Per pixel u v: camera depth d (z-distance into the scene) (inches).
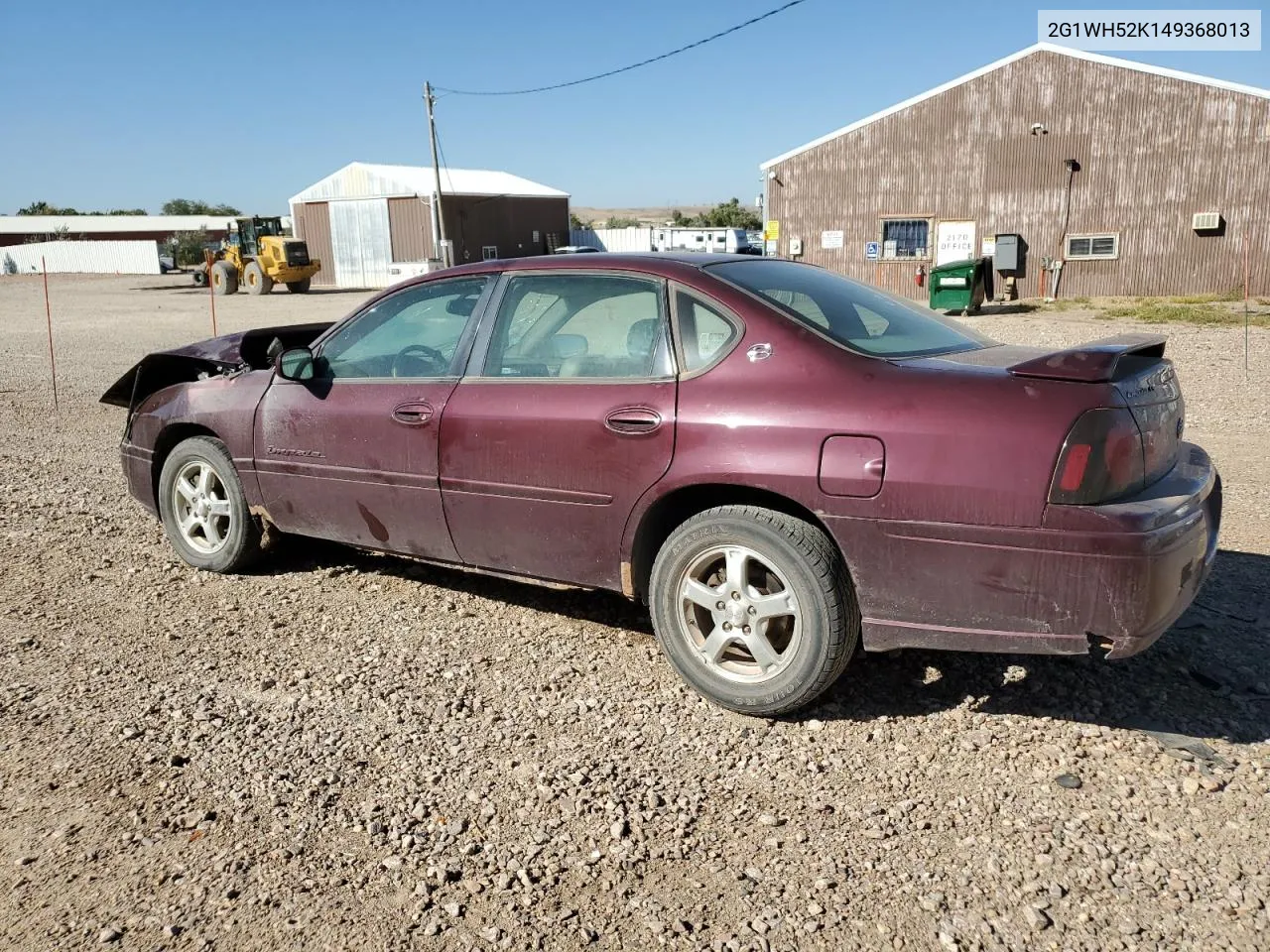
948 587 129.9
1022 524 124.3
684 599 148.7
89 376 569.9
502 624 182.2
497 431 163.6
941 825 118.2
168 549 231.3
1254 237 1017.5
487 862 113.1
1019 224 1109.1
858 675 157.5
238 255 1531.7
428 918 103.9
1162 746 133.6
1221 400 403.2
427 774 131.5
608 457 152.1
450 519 173.0
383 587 202.8
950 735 138.6
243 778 130.9
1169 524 123.6
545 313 165.6
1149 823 117.1
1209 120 1013.8
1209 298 999.0
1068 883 107.3
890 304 168.4
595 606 190.1
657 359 152.1
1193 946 97.4
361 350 189.0
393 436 177.0
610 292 160.1
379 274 1738.4
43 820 122.3
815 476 134.5
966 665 159.8
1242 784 124.3
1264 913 101.5
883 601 134.1
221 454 207.6
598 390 154.9
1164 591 123.0
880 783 127.3
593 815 121.6
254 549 210.4
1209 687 149.6
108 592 202.8
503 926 102.7
